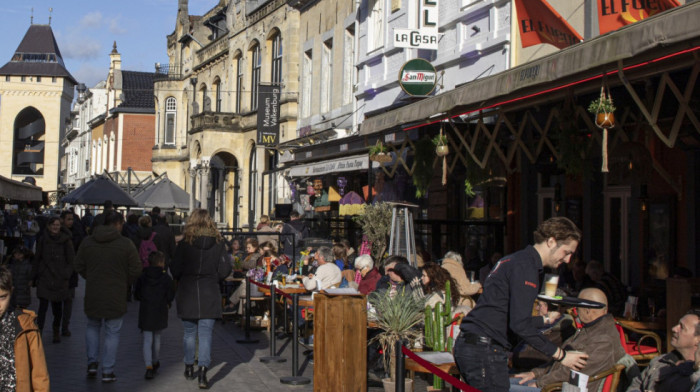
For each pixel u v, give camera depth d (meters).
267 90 31.78
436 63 18.23
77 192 27.61
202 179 38.91
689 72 8.41
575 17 13.27
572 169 10.05
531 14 12.57
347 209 20.25
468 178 12.87
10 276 5.17
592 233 12.94
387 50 20.95
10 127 108.62
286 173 23.66
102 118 69.88
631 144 9.48
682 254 10.86
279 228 21.31
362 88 22.66
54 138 109.38
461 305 9.77
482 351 5.77
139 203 31.22
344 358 8.54
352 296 8.72
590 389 6.22
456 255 11.18
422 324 9.16
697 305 8.23
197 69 47.00
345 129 24.69
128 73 67.38
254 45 37.06
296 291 13.47
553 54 7.72
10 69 108.06
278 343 12.83
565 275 12.89
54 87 109.44
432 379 9.23
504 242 15.55
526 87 8.20
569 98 9.98
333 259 13.47
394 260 10.14
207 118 38.81
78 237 19.53
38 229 30.56
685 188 10.78
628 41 6.59
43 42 111.31
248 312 13.08
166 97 52.53
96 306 9.57
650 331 8.46
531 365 7.71
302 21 30.08
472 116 12.75
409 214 13.57
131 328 14.33
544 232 5.79
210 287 9.52
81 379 9.78
